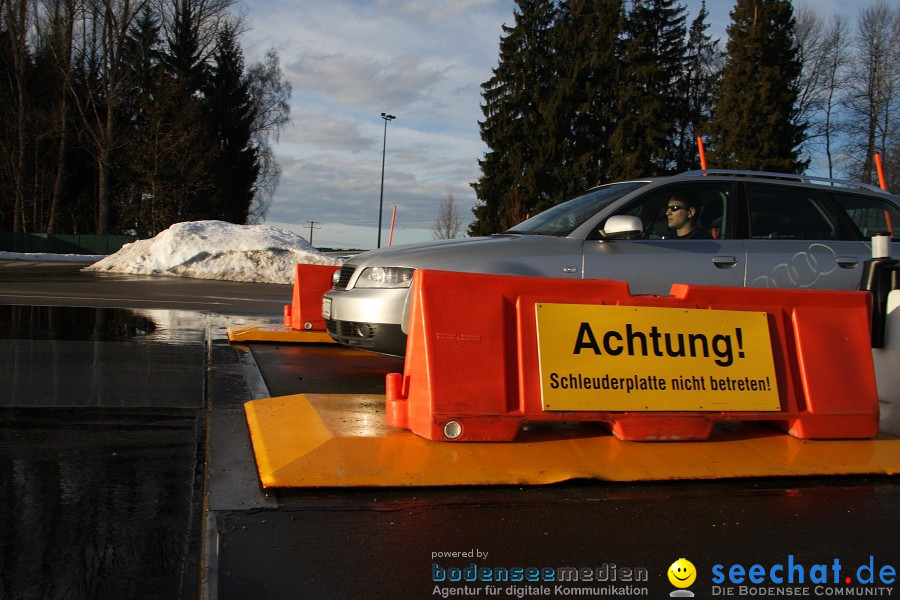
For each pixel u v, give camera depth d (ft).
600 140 151.64
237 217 184.03
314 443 11.79
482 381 12.23
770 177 19.62
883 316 15.44
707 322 13.37
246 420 14.25
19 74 145.69
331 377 19.57
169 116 152.97
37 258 106.11
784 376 13.61
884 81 137.08
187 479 11.21
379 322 17.44
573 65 152.56
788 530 10.09
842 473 12.28
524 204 150.41
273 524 9.57
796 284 18.39
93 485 10.79
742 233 18.65
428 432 11.95
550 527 9.91
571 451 12.19
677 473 11.83
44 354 20.65
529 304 12.64
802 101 154.92
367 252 19.51
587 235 17.65
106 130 147.02
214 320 31.35
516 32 159.12
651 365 12.91
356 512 10.09
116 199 162.20
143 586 7.93
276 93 194.29
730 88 135.33
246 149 186.29
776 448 13.02
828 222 19.40
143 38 155.74
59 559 8.45
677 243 17.97
